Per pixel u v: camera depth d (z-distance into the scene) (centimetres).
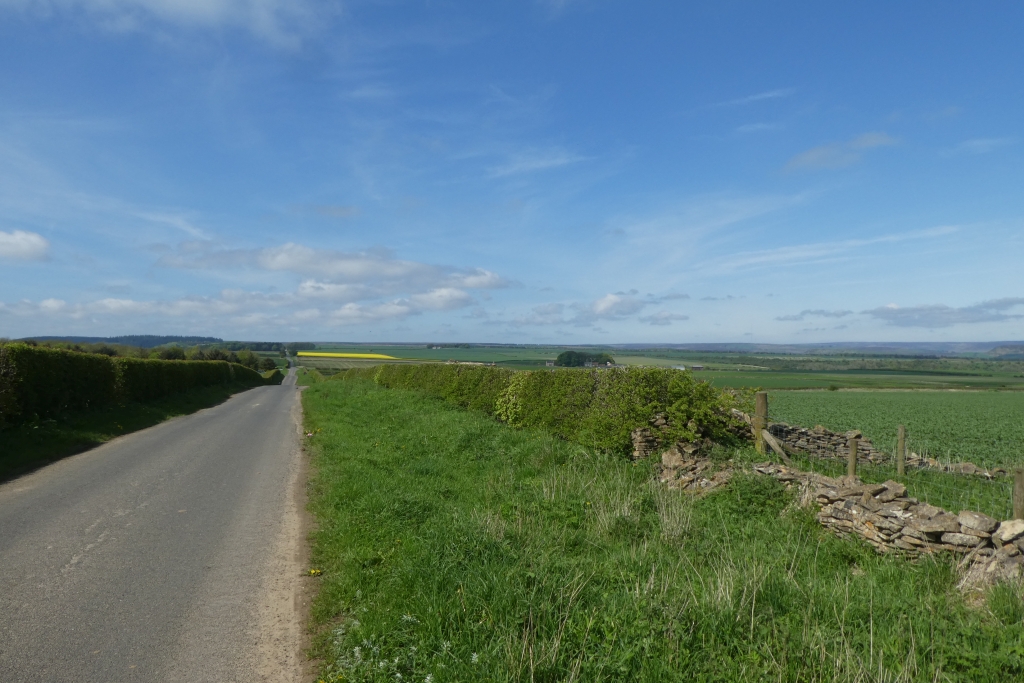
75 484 1027
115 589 579
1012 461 1714
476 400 2108
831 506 797
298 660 459
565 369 1529
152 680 423
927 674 433
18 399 1495
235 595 573
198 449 1444
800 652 455
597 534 766
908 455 1478
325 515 846
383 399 2558
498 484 1022
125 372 2383
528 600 512
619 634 475
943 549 657
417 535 722
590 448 1264
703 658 454
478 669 423
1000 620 505
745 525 809
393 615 512
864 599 551
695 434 1192
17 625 499
